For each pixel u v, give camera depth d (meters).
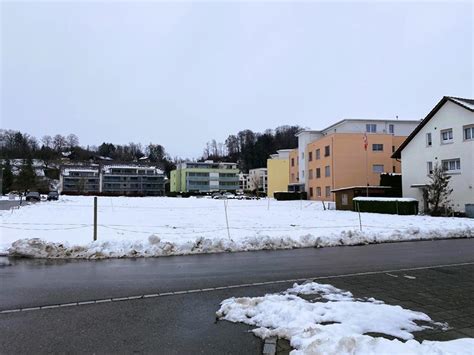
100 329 5.29
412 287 7.59
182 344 4.79
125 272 9.13
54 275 8.75
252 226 20.16
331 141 52.88
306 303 6.13
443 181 31.06
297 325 5.15
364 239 15.20
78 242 12.91
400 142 53.34
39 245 11.48
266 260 10.91
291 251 12.75
